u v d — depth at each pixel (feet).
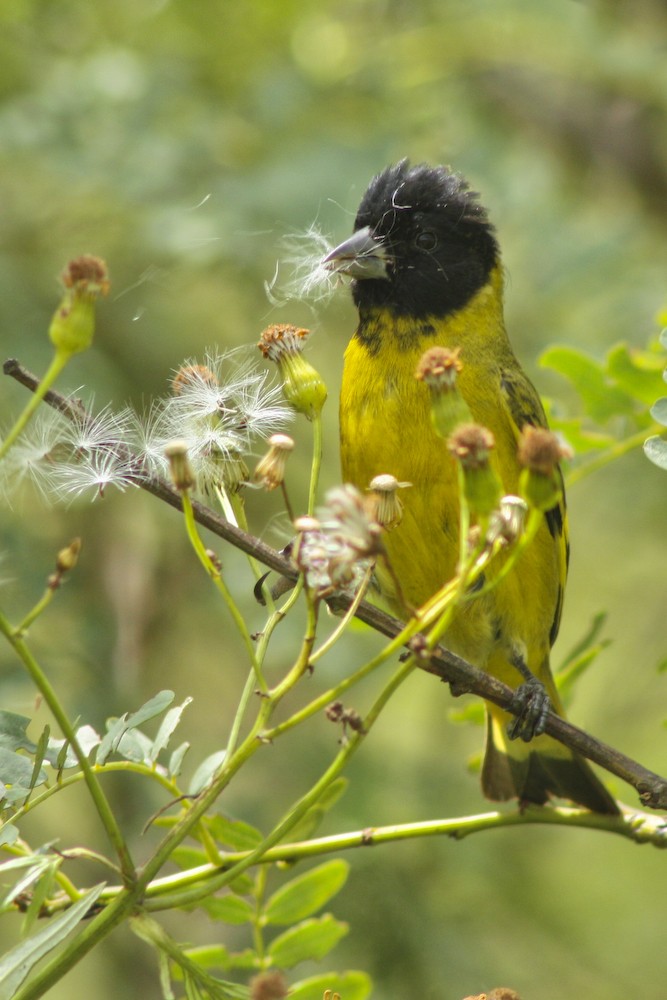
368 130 42.04
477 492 15.72
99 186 38.60
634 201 50.75
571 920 43.32
